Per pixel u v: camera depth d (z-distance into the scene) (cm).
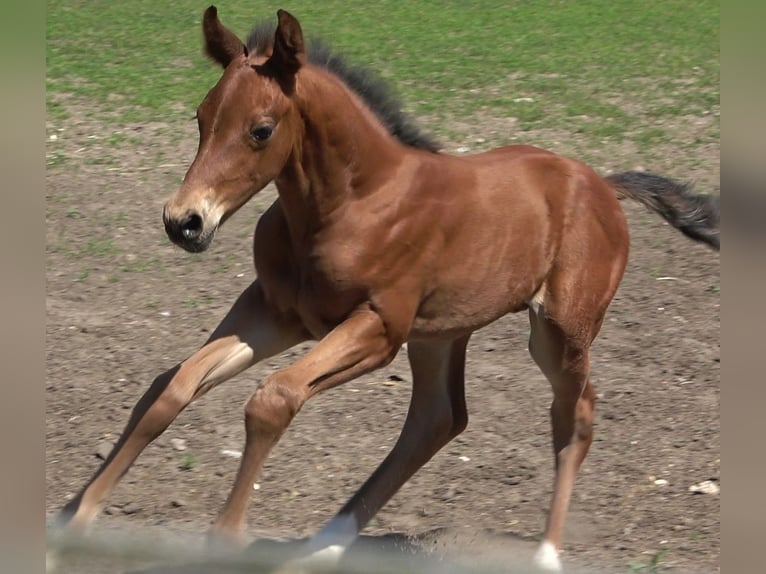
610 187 673
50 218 1059
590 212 632
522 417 755
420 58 1614
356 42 1697
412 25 1828
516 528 642
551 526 610
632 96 1452
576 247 623
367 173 549
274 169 522
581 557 611
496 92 1452
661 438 733
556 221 618
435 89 1457
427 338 588
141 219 1066
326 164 538
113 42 1697
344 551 558
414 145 580
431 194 566
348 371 538
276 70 522
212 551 507
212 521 631
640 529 640
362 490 590
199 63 1588
